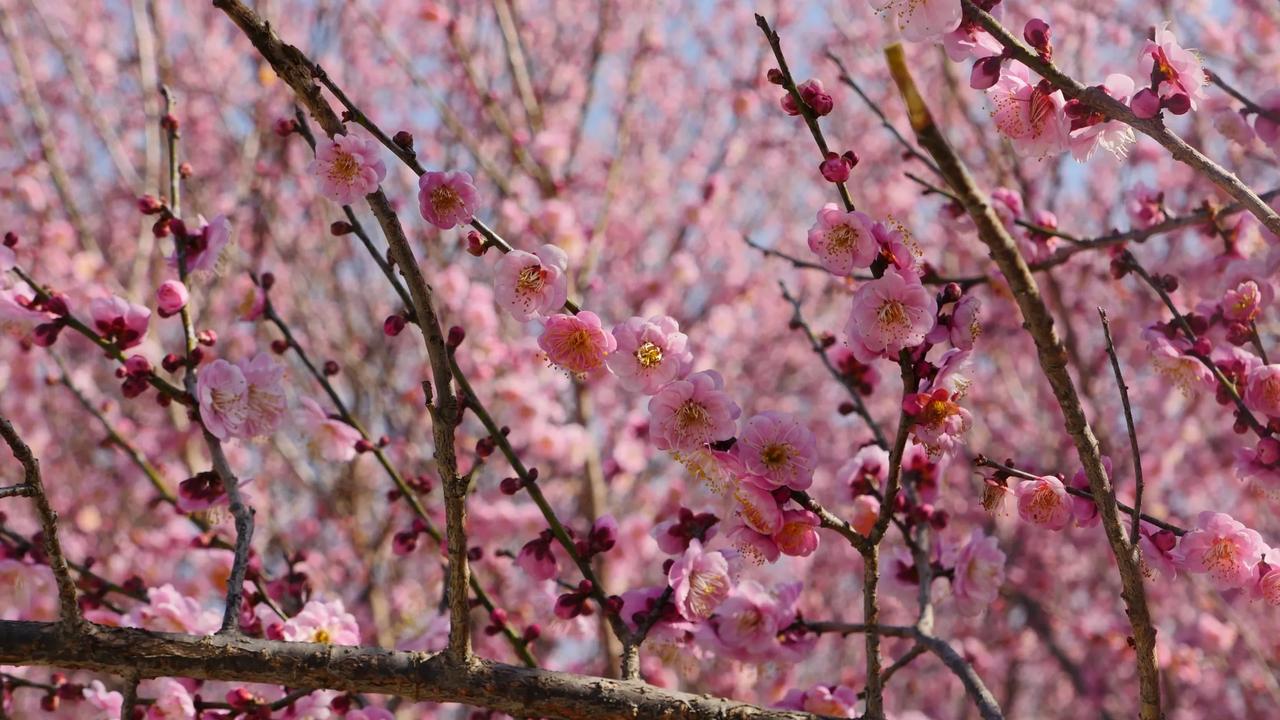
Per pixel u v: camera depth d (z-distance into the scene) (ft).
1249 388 11.20
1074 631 29.66
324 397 29.37
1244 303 12.16
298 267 32.09
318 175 8.88
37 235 29.25
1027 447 31.30
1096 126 9.48
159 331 29.09
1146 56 9.59
